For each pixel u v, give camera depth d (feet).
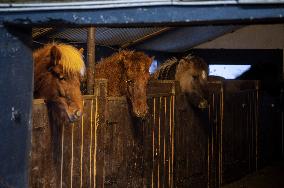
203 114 18.92
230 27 28.48
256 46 30.89
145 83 13.14
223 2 5.43
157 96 15.12
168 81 16.01
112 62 14.20
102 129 12.08
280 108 27.32
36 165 9.39
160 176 15.52
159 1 5.65
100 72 14.34
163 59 30.68
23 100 6.70
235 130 22.16
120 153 13.02
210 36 29.94
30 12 6.11
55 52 9.61
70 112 9.70
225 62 31.53
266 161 26.21
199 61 17.88
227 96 21.22
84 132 11.32
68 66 9.66
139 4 5.72
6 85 6.42
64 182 10.55
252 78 31.40
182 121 17.07
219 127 20.44
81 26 6.21
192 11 5.59
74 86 9.83
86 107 11.36
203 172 18.98
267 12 5.32
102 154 12.12
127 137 13.35
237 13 5.42
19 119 6.62
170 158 16.20
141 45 28.27
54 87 9.74
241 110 22.85
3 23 6.27
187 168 17.56
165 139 15.81
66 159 10.61
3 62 6.38
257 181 22.08
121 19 5.85
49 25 6.23
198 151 18.49
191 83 17.47
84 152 11.34
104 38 24.16
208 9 5.53
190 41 29.55
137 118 13.89
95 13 5.91
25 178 6.82
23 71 6.66
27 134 6.82
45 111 9.66
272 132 26.84
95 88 11.77
